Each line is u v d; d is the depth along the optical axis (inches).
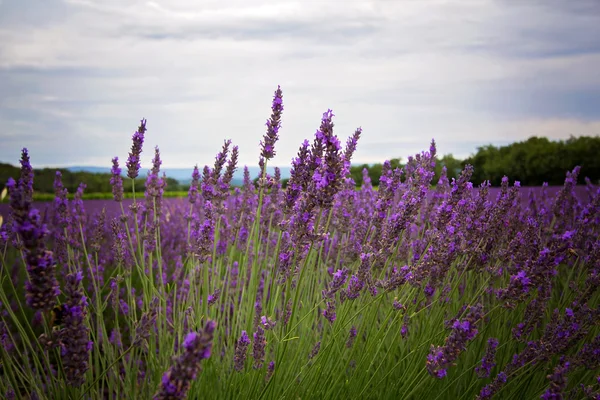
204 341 50.2
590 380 112.8
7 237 87.1
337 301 119.8
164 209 277.7
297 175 96.8
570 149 820.0
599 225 163.2
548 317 129.0
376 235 112.0
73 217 143.7
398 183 120.1
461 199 118.5
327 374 107.7
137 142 114.9
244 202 150.3
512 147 835.4
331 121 83.8
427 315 122.4
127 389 109.5
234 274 145.1
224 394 102.5
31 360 140.8
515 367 101.8
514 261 116.5
